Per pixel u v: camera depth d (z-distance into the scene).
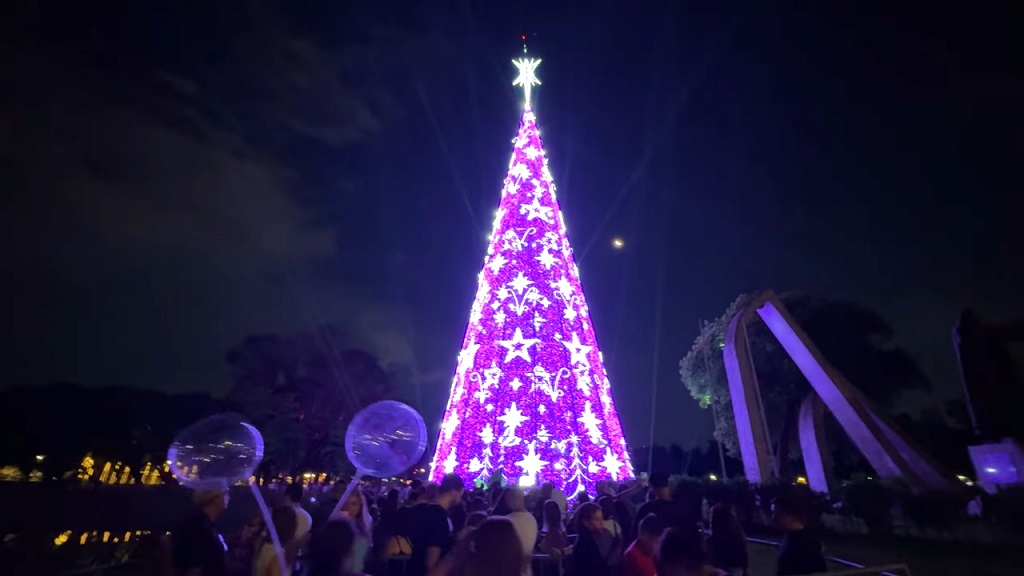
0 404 35.06
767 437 20.91
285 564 5.79
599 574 6.49
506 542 3.81
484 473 19.19
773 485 20.05
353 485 7.55
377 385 41.69
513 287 20.36
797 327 21.23
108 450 36.09
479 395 19.92
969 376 21.25
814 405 27.25
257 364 39.78
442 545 6.66
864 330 38.69
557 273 20.81
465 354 21.22
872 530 18.56
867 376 37.66
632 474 21.16
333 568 4.80
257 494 7.71
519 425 19.20
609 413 20.91
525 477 18.73
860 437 19.95
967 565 14.13
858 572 5.12
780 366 37.78
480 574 3.76
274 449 37.12
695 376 41.66
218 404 39.38
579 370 19.97
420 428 9.98
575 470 19.14
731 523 6.81
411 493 10.07
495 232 21.69
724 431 39.75
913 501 18.03
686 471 55.94
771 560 15.88
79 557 10.06
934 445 40.09
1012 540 16.34
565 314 20.47
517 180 21.98
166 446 37.75
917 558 15.02
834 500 21.48
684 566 3.98
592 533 6.80
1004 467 19.80
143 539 5.36
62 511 17.81
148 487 19.12
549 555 7.73
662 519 6.72
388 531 7.49
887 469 19.27
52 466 34.81
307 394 39.56
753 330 38.44
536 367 19.55
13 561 9.42
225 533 12.87
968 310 21.56
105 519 17.98
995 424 20.53
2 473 34.22
